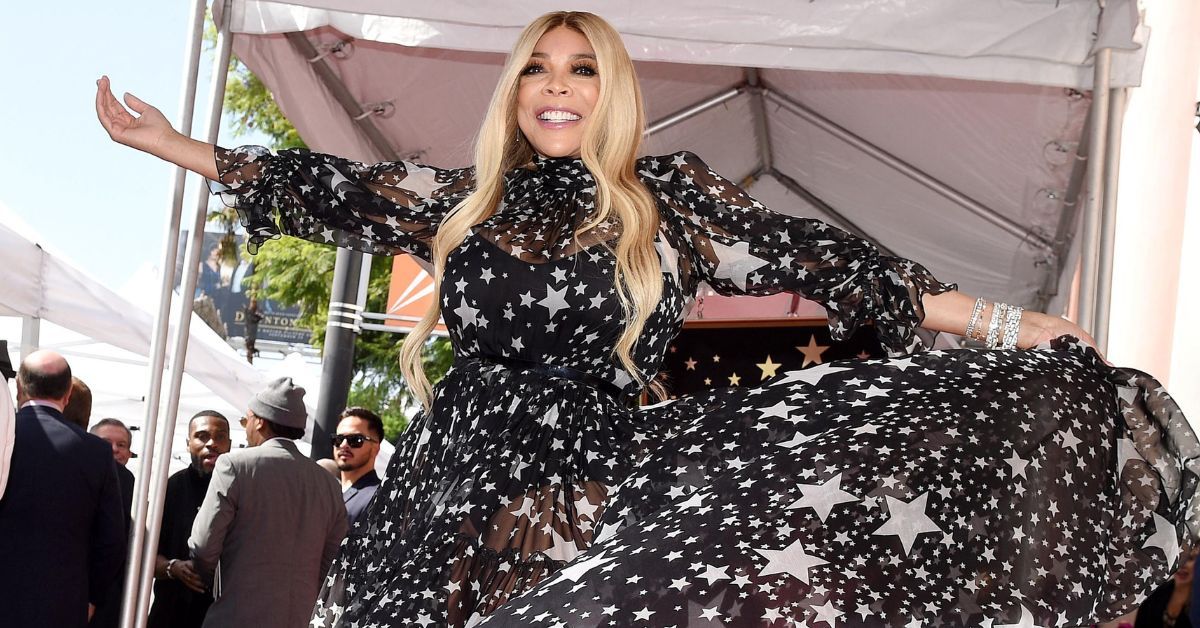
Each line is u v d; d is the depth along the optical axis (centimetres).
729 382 449
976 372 200
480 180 239
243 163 263
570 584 156
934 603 166
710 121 627
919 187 595
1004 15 385
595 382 224
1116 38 373
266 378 802
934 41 389
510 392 218
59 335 793
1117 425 212
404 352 239
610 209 232
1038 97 459
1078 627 183
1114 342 550
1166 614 392
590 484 210
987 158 524
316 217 259
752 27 397
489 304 221
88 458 383
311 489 481
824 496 170
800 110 594
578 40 241
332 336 996
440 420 223
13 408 330
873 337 438
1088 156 383
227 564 462
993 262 603
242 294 2741
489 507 207
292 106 478
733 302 487
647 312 222
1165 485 209
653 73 570
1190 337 532
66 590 370
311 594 475
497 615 154
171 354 377
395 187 255
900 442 181
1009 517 180
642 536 164
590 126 235
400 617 201
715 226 239
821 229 237
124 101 267
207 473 547
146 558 372
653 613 151
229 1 405
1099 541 193
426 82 488
